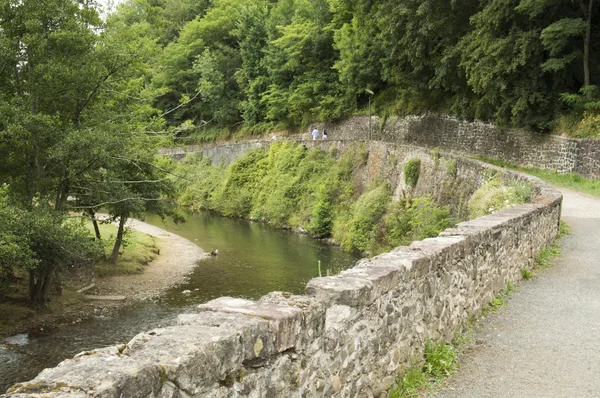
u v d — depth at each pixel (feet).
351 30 128.36
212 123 197.57
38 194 51.67
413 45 93.97
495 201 45.96
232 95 191.21
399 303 14.24
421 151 84.84
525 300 24.36
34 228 45.06
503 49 73.41
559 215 41.16
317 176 117.08
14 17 48.11
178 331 8.01
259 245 90.58
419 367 15.66
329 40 141.79
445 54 88.48
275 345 9.00
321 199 104.94
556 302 24.03
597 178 64.75
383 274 13.14
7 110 45.11
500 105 82.23
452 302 18.57
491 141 86.89
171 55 196.13
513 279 27.17
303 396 9.94
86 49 51.47
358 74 124.47
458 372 16.17
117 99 58.44
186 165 168.04
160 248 86.22
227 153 160.66
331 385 10.93
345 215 96.32
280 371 9.23
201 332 7.98
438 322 17.24
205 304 9.93
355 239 81.82
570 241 38.09
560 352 17.92
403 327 14.55
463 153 92.27
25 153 50.11
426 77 101.60
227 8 196.03
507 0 70.74
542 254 33.37
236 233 105.29
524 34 71.15
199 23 197.47
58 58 49.67
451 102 98.89
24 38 46.65
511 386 15.17
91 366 6.46
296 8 161.58
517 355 17.66
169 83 197.47
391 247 68.59
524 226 29.09
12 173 52.90
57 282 56.29
